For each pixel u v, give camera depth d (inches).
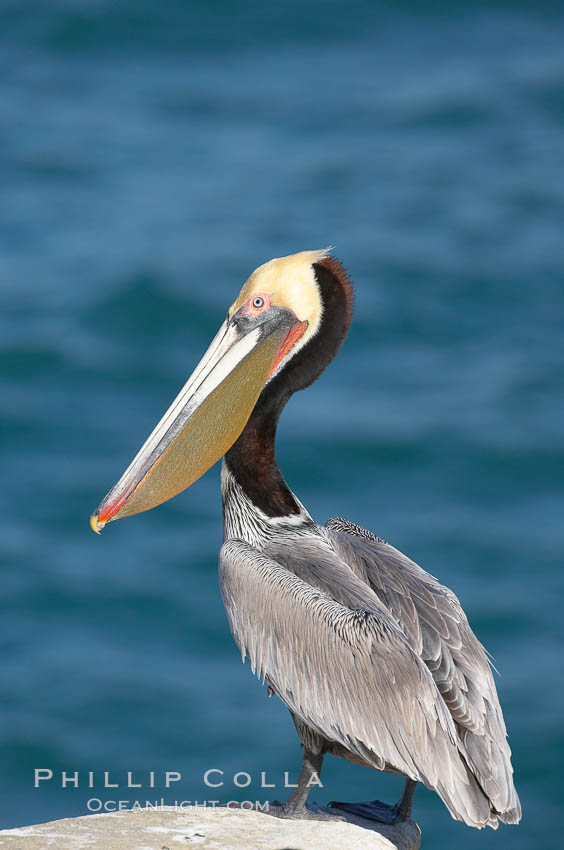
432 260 1253.1
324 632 297.7
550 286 1210.6
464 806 274.5
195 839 274.8
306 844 273.4
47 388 1106.7
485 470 986.1
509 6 1850.4
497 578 869.2
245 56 1781.5
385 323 1169.4
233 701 759.7
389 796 663.8
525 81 1642.5
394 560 320.8
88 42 1807.3
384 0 1863.9
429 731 281.1
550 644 802.2
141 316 1189.7
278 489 327.0
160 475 315.6
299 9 1868.8
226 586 317.1
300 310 323.3
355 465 996.6
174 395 1107.9
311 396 1077.1
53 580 877.8
